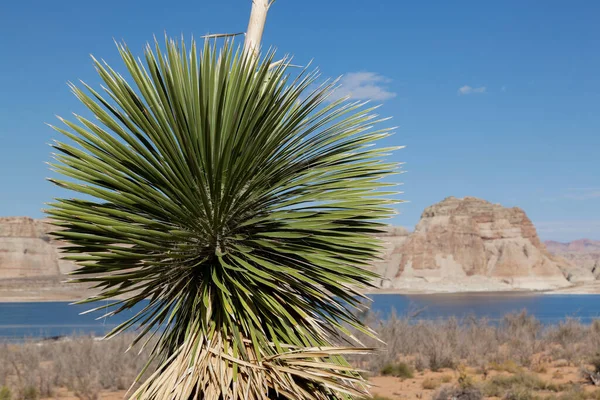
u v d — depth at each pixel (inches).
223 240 120.1
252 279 116.7
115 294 112.0
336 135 128.6
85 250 110.9
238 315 113.5
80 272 108.6
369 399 119.0
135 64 116.7
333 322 119.6
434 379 599.5
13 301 3937.0
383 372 648.4
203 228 115.6
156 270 114.1
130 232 107.0
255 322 111.7
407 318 875.4
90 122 113.1
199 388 105.2
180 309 121.6
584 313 2400.3
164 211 113.4
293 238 120.4
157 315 117.1
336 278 115.0
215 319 113.4
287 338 113.3
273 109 117.3
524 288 7726.4
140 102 116.3
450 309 2667.3
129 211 114.5
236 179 114.0
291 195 123.3
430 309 2600.9
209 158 110.8
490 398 512.7
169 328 121.6
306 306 116.5
